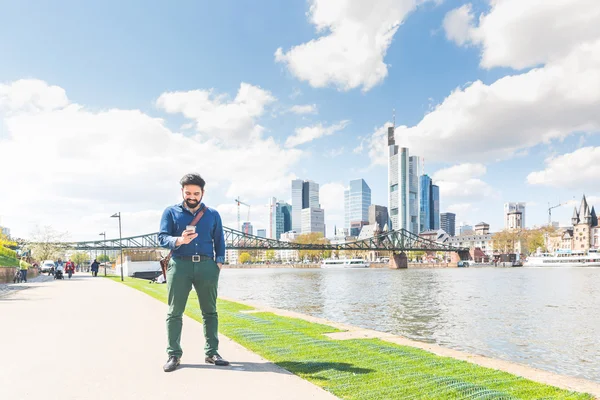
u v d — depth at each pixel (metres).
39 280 40.47
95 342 8.15
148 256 62.78
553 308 31.78
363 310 29.97
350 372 6.36
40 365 6.33
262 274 120.00
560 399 5.41
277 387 5.36
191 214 6.54
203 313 6.65
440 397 5.34
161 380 5.60
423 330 21.50
